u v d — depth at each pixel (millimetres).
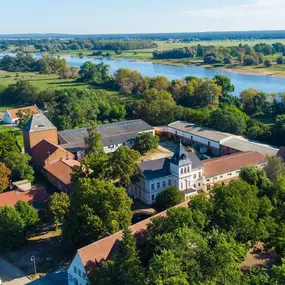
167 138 184500
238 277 62688
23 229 95625
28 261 91500
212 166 129750
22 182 127688
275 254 86812
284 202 90562
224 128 174875
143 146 159750
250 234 79375
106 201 88812
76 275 76625
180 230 68500
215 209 83062
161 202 109500
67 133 168500
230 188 88125
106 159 116688
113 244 77562
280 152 138000
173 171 119562
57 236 101438
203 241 67125
